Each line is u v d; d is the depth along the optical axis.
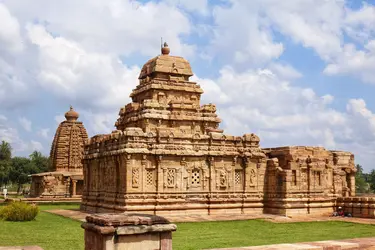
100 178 46.84
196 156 43.03
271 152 48.28
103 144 46.16
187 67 52.12
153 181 41.28
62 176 75.44
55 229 31.84
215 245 24.64
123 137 41.19
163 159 41.50
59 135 82.56
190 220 38.44
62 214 44.94
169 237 14.59
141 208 40.03
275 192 45.38
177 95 50.59
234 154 44.69
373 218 42.16
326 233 30.83
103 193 45.72
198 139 43.59
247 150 45.62
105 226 13.87
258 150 46.22
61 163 81.06
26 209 37.94
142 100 51.72
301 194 45.12
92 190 49.56
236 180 45.22
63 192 74.75
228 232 31.05
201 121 49.31
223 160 44.50
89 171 50.75
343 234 30.25
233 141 45.41
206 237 28.25
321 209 45.78
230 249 17.72
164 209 40.94
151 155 41.16
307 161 46.06
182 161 42.22
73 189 75.31
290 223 37.44
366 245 19.02
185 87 50.81
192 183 42.91
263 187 46.22
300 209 44.62
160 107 47.81
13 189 139.50
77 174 76.56
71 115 83.44
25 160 108.50
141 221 14.31
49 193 73.50
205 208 43.16
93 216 15.04
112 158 43.09
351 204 44.56
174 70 51.06
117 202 41.50
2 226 33.19
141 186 40.47
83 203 51.16
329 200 46.38
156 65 50.75
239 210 44.75
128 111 50.34
